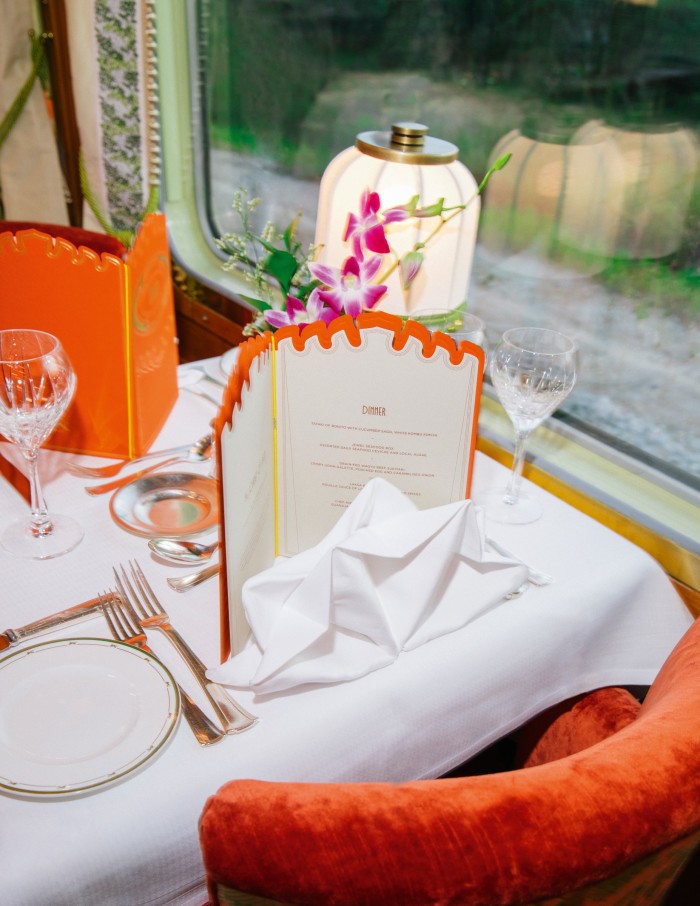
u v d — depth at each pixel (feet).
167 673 2.43
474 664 2.72
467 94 4.96
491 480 3.83
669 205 4.19
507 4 4.59
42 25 6.86
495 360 3.50
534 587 3.06
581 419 4.80
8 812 2.08
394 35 5.19
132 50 6.18
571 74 4.41
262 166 6.37
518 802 1.68
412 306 3.80
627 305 4.53
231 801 1.73
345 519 2.79
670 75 4.01
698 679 2.15
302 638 2.51
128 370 3.50
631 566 3.25
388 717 2.54
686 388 4.33
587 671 3.21
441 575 2.73
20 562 2.98
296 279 3.16
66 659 2.47
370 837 1.64
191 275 6.75
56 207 7.63
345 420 2.94
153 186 6.70
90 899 2.06
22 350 3.28
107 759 2.17
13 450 3.68
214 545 3.10
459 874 1.62
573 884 1.66
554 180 4.67
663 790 1.75
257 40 5.93
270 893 1.66
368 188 3.66
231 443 2.42
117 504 3.29
